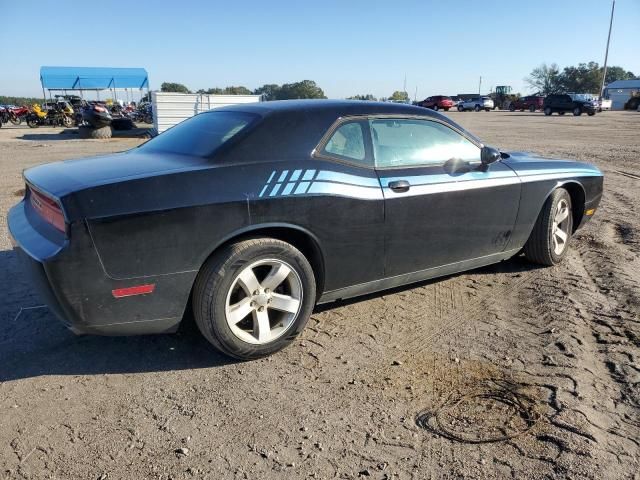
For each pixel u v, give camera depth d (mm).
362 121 3662
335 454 2467
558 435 2572
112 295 2838
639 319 3857
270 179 3164
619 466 2371
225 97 19750
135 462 2416
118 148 16953
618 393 2941
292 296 3340
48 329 3709
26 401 2875
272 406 2842
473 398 2902
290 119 3418
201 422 2705
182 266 2955
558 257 4992
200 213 2941
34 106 30109
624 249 5609
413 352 3420
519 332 3688
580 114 42500
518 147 16250
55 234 2822
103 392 2971
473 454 2457
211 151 3242
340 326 3787
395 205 3635
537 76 107438
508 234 4500
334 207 3369
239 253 3059
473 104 58250
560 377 3094
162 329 3076
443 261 4113
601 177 5262
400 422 2701
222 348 3162
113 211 2764
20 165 12344
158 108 19016
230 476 2330
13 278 4637
